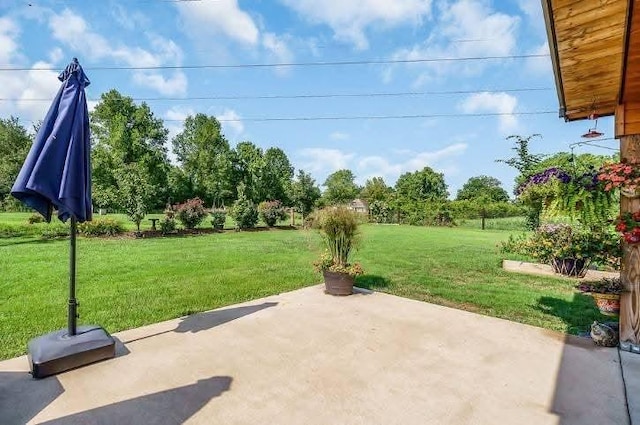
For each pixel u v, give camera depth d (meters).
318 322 4.07
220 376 2.79
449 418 2.28
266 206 19.11
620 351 3.35
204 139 41.19
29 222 15.71
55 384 2.64
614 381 2.77
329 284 5.31
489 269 7.66
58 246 10.23
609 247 3.77
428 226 23.64
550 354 3.28
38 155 2.71
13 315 4.24
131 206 13.53
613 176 3.27
